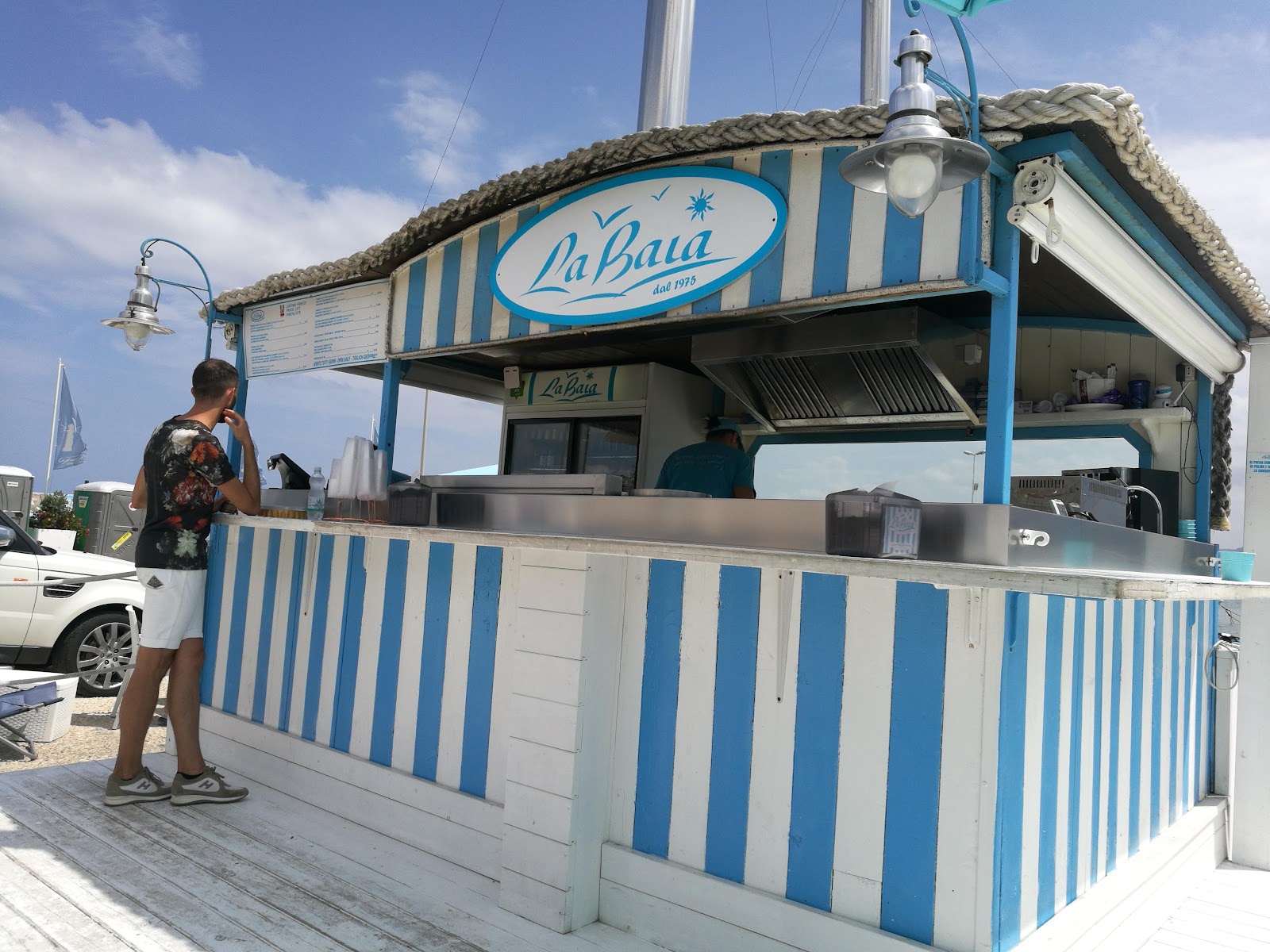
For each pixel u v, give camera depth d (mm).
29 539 6746
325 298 4223
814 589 2668
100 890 2926
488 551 3426
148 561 3721
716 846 2803
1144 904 3236
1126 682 3410
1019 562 2123
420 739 3600
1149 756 3703
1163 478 3850
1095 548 2588
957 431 4434
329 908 2916
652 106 4883
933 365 3705
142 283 4652
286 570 4305
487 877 3264
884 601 2537
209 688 4672
